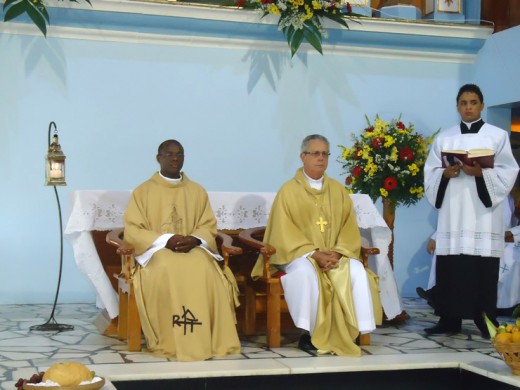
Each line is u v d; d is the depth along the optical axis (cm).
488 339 592
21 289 768
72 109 780
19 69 764
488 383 477
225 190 824
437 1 891
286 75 839
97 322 634
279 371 477
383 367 493
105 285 586
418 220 877
